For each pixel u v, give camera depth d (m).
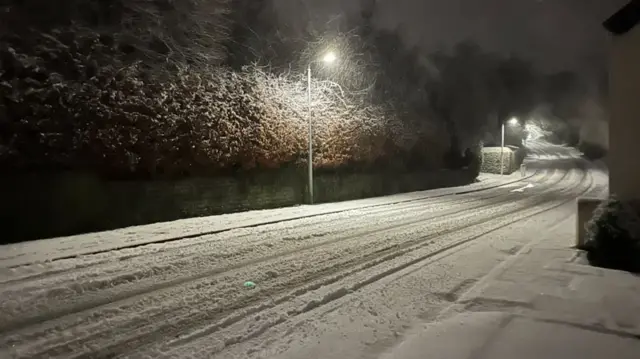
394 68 31.92
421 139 32.06
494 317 5.49
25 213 10.75
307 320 5.57
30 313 5.75
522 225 14.43
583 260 8.80
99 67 12.33
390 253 9.65
